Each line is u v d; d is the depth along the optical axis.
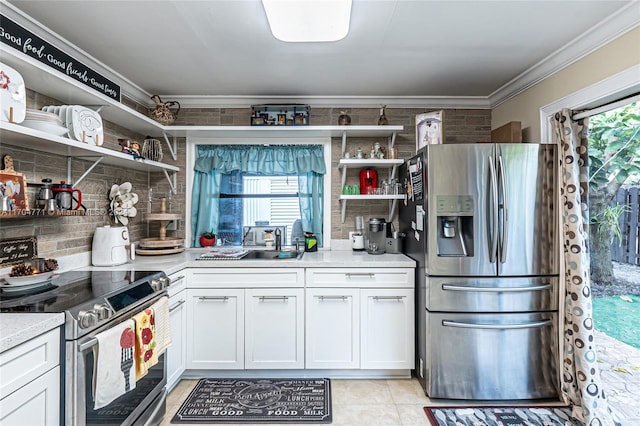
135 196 2.60
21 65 1.42
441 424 1.87
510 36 1.90
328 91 2.76
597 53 1.85
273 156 3.03
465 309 2.10
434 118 2.57
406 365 2.33
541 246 2.08
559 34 1.87
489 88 2.71
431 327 2.12
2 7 1.56
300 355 2.32
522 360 2.09
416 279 2.36
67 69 1.65
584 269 1.91
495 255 2.08
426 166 2.15
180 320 2.23
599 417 1.82
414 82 2.58
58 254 1.95
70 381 1.21
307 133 2.85
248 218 3.09
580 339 1.89
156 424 1.79
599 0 1.56
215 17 1.70
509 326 2.05
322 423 1.88
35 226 1.80
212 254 2.60
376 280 2.34
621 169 2.01
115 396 1.34
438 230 2.14
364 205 2.99
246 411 1.98
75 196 1.95
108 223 2.43
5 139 1.50
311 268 2.34
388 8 1.63
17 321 1.11
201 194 2.99
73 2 1.55
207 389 2.22
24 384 1.05
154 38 1.90
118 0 1.54
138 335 1.51
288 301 2.33
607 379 2.08
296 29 1.72
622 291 2.02
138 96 2.72
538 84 2.35
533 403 2.08
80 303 1.31
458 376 2.10
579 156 2.02
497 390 2.08
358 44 1.99
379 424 1.87
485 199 2.08
